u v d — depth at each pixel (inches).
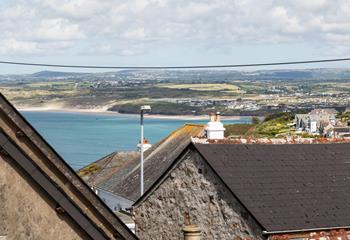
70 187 365.1
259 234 669.9
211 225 753.0
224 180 719.7
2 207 354.3
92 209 370.9
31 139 354.9
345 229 682.8
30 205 359.3
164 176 839.1
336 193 732.7
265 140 820.6
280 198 705.6
